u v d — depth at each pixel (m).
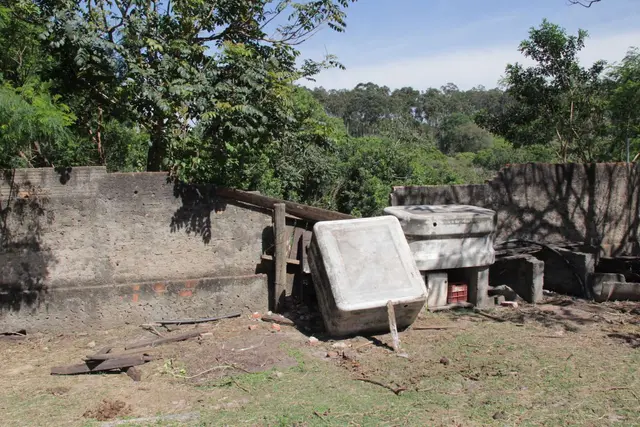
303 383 5.49
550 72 15.71
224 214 7.85
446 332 6.91
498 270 8.70
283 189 14.57
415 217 7.49
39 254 7.20
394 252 7.09
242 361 6.05
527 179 9.16
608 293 8.22
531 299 8.19
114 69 7.73
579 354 6.16
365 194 16.80
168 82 7.67
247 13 9.27
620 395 5.12
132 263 7.52
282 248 7.78
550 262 8.92
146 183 7.52
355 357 6.15
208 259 7.82
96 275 7.39
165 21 8.36
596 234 9.61
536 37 15.44
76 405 5.12
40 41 7.82
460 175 27.31
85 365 6.02
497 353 6.20
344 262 6.83
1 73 7.19
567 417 4.69
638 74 14.10
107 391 5.44
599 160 15.48
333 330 6.73
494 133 17.28
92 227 7.34
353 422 4.61
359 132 67.62
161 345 6.66
